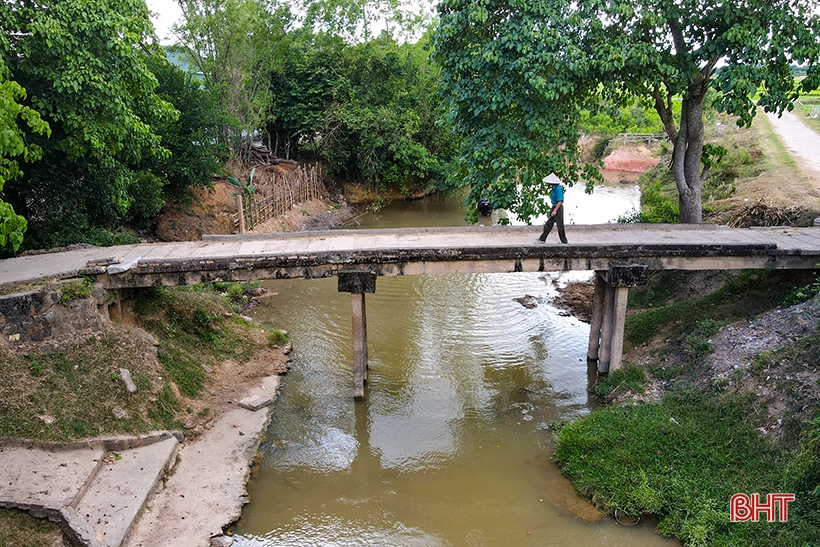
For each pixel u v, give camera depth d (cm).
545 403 1374
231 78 2917
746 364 1221
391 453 1202
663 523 959
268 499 1058
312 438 1248
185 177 2280
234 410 1316
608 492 1028
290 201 3006
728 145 3059
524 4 1460
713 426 1124
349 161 3656
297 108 3406
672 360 1409
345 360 1592
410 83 3644
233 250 1391
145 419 1155
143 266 1279
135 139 1520
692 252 1345
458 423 1303
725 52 1471
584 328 1783
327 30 3581
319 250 1336
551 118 1527
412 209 3547
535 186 1636
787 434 1041
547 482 1099
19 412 1038
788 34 1481
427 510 1035
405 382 1477
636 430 1138
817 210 1748
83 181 1666
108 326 1256
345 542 959
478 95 1544
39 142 1441
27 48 1260
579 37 1495
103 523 898
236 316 1706
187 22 2792
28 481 934
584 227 1589
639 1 1485
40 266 1290
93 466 1004
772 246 1338
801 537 862
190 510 991
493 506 1040
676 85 1548
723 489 984
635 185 4288
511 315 1891
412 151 3434
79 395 1114
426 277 2291
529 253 1330
